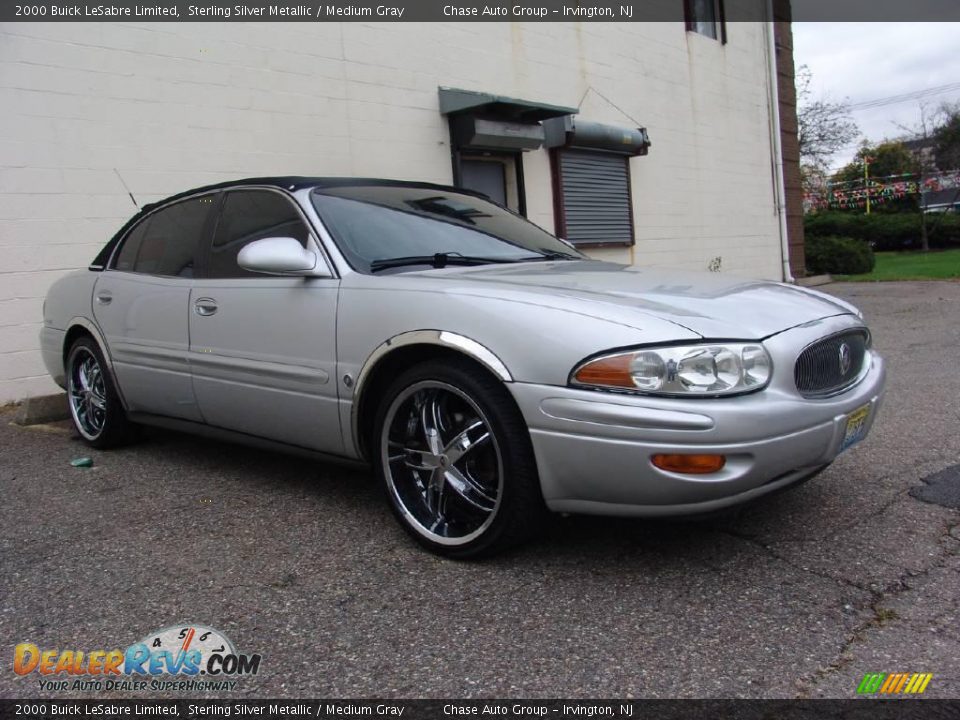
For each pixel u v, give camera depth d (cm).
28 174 582
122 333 420
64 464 436
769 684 205
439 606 253
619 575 270
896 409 493
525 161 950
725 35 1329
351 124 772
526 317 261
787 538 296
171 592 270
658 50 1175
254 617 251
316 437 327
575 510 260
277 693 210
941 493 337
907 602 245
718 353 243
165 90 648
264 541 313
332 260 323
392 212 364
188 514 347
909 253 2931
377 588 268
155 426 426
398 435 301
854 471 373
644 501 246
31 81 580
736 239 1376
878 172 4316
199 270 383
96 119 612
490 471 280
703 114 1280
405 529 300
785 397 253
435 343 276
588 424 245
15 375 586
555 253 389
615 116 1091
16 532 331
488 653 225
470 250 359
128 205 633
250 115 700
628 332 247
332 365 311
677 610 245
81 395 472
